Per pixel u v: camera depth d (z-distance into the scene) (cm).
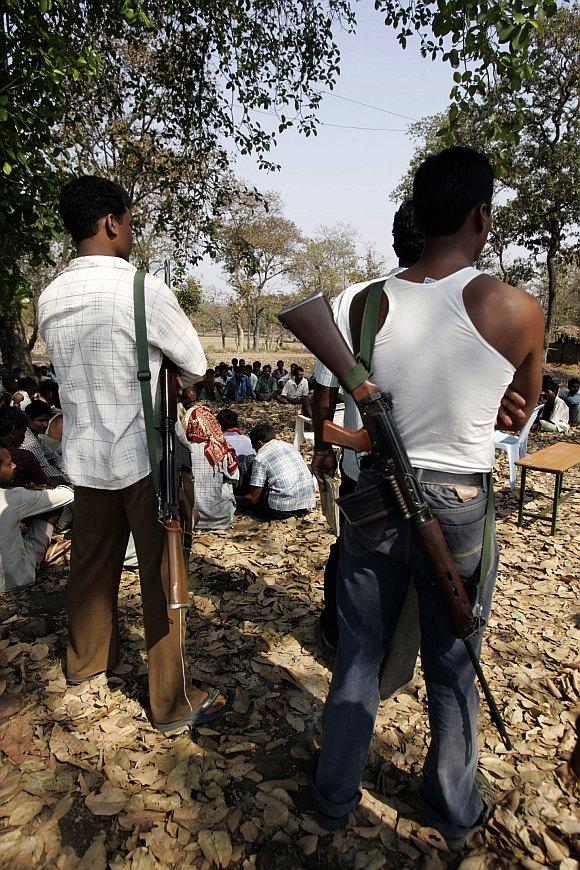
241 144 827
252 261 914
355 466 231
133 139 916
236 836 186
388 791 204
